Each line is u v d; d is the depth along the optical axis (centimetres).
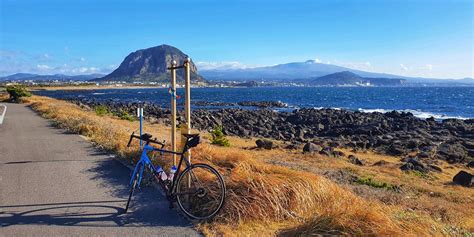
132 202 625
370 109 6500
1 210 587
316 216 522
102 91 16738
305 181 618
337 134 3062
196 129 2855
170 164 714
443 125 3569
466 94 12938
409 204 904
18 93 4462
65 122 1783
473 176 1313
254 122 3741
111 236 495
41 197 651
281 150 1827
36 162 927
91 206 607
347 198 633
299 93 15212
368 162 1655
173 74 648
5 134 1491
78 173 816
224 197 541
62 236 494
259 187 576
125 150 983
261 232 509
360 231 457
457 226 714
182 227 526
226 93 14850
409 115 4484
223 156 822
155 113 4422
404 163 1602
